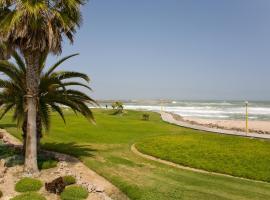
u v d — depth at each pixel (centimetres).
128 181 2048
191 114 11050
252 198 1806
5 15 1964
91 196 1730
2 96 2228
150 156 2902
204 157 2798
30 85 2031
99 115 6406
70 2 1972
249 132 4869
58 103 2388
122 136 3922
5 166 2145
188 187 1975
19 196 1633
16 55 2236
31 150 2027
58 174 2027
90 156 2714
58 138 3606
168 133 4316
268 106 18875
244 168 2458
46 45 1950
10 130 3869
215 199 1769
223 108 16038
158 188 1930
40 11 1842
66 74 2303
